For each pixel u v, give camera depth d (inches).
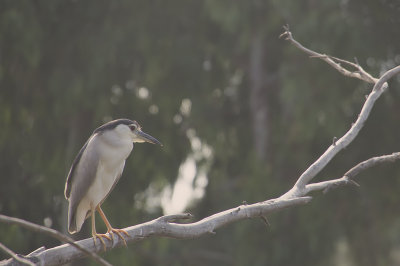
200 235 177.3
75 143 617.3
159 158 631.8
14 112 572.4
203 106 673.0
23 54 537.3
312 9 600.7
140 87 634.8
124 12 614.2
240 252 620.4
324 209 600.1
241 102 799.7
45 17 584.1
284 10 618.5
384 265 703.7
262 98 741.9
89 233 577.3
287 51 606.5
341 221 625.0
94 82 574.9
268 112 748.0
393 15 540.7
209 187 764.6
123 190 623.8
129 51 607.8
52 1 574.9
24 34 530.9
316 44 554.9
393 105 602.2
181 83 629.3
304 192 189.2
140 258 690.2
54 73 577.0
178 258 748.6
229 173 765.3
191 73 625.0
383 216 657.0
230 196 705.0
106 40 582.2
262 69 742.5
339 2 561.0
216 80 697.6
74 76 580.1
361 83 558.6
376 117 588.7
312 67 563.2
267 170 623.2
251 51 740.7
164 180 658.8
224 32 683.4
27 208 571.8
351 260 717.3
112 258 552.4
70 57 593.6
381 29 552.1
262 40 703.7
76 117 629.3
